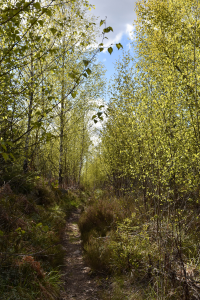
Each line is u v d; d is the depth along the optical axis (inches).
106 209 275.6
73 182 734.5
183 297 113.1
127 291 140.1
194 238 150.8
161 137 139.2
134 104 189.8
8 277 122.7
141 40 289.0
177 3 272.4
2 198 186.4
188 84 137.1
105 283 155.6
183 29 225.9
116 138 323.3
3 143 71.3
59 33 121.8
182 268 118.5
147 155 166.1
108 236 208.1
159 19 278.1
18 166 232.2
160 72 167.6
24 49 114.0
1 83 131.6
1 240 144.9
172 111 135.3
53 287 140.9
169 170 132.8
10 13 82.4
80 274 172.9
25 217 205.0
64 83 335.0
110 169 377.1
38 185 319.3
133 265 159.0
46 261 169.9
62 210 349.1
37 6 84.0
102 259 176.2
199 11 191.9
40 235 193.6
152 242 160.6
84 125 565.6
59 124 394.3
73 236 261.9
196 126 132.7
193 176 130.3
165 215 159.9
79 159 702.5
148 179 177.3
